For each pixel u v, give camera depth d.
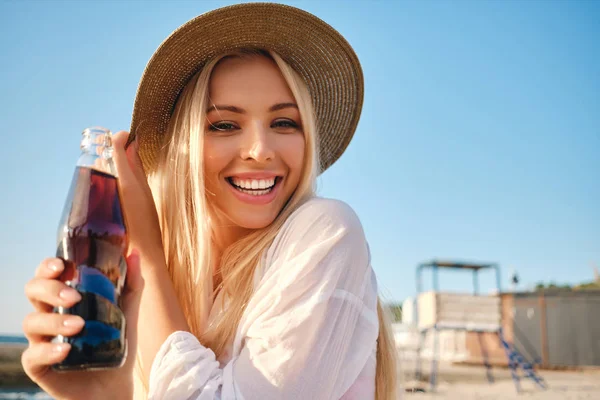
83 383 1.04
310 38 1.87
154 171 2.03
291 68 1.76
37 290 0.91
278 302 1.37
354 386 1.53
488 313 9.88
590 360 15.88
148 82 1.79
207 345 1.58
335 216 1.51
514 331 17.00
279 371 1.29
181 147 1.77
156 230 1.55
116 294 1.01
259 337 1.35
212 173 1.70
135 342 1.07
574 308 16.36
